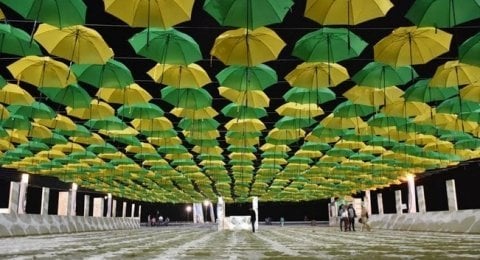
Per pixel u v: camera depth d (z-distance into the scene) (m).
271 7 6.38
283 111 11.99
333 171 25.97
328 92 10.90
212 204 69.94
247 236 18.61
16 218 18.34
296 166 23.61
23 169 23.86
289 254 8.78
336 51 8.00
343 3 6.34
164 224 55.28
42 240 14.66
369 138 16.45
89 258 8.20
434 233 18.11
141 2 6.25
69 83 9.00
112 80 9.26
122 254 9.12
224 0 6.42
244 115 12.12
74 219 24.53
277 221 64.00
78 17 6.49
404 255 8.22
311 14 6.50
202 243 13.17
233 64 7.61
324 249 10.09
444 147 17.45
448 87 9.77
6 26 8.06
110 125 13.63
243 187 35.81
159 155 20.56
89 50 7.63
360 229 28.25
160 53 8.00
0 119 12.07
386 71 9.22
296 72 9.12
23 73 8.77
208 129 13.70
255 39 7.45
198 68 9.11
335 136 14.77
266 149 18.34
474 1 6.35
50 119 12.39
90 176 26.95
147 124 13.23
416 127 14.09
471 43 7.70
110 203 40.03
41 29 7.57
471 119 12.09
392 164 23.28
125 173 25.72
